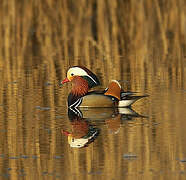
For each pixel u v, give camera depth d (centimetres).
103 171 1072
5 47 2500
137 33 2650
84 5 2702
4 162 1132
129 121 1432
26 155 1173
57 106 1598
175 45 2481
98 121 1442
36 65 2166
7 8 2609
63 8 2683
